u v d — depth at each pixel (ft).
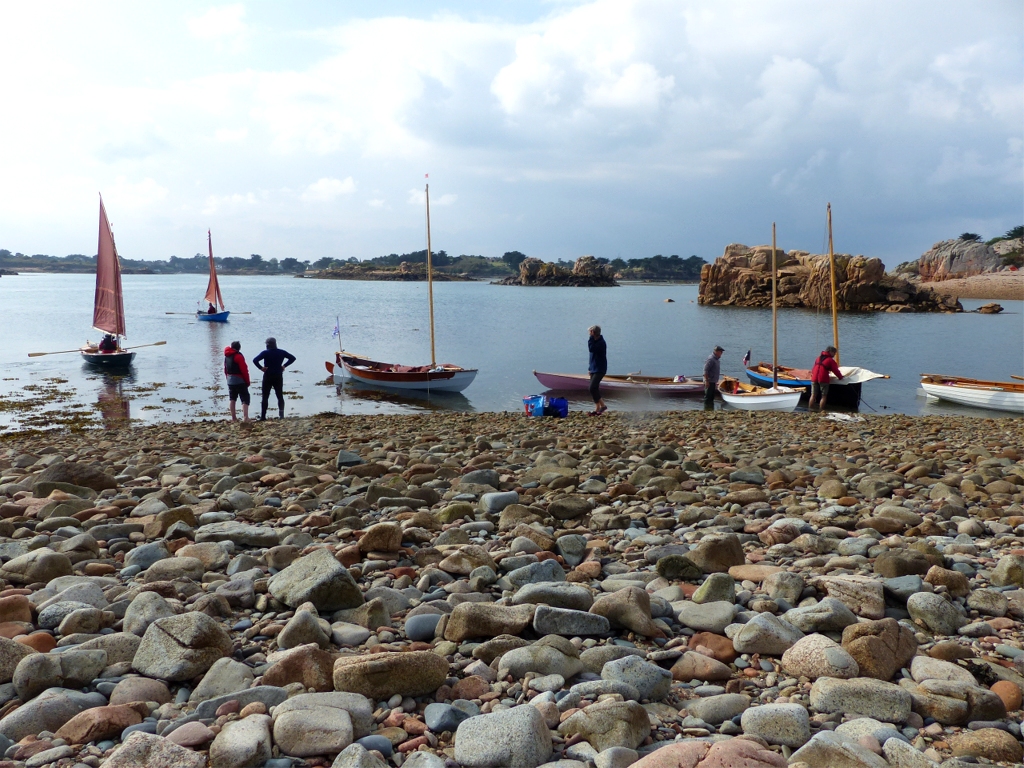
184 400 86.33
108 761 9.97
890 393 100.32
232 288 640.17
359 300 397.80
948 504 26.00
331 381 103.24
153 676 13.16
